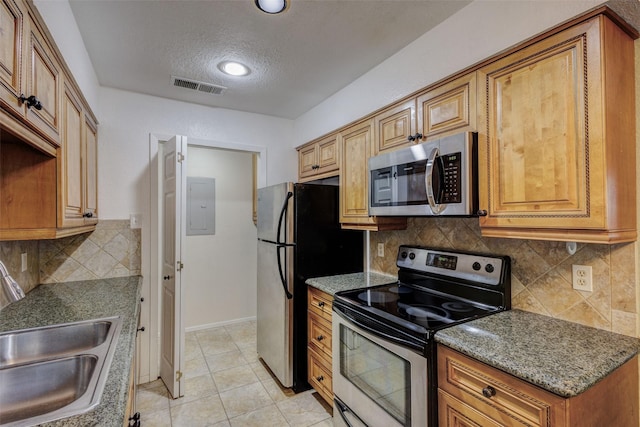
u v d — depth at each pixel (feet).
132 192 8.58
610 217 3.69
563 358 3.67
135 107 8.70
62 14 4.76
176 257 7.57
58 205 4.95
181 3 5.15
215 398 7.84
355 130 7.95
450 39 5.49
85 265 8.01
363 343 5.80
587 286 4.58
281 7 5.26
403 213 6.02
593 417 3.40
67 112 5.32
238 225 13.25
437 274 6.54
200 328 12.50
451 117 5.43
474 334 4.39
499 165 4.66
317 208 8.45
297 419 7.07
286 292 8.06
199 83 8.16
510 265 5.49
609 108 3.72
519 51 4.46
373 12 5.40
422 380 4.52
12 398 3.57
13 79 3.29
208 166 12.69
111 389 2.95
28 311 5.44
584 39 3.81
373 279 8.06
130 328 4.65
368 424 5.62
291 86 8.39
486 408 3.82
